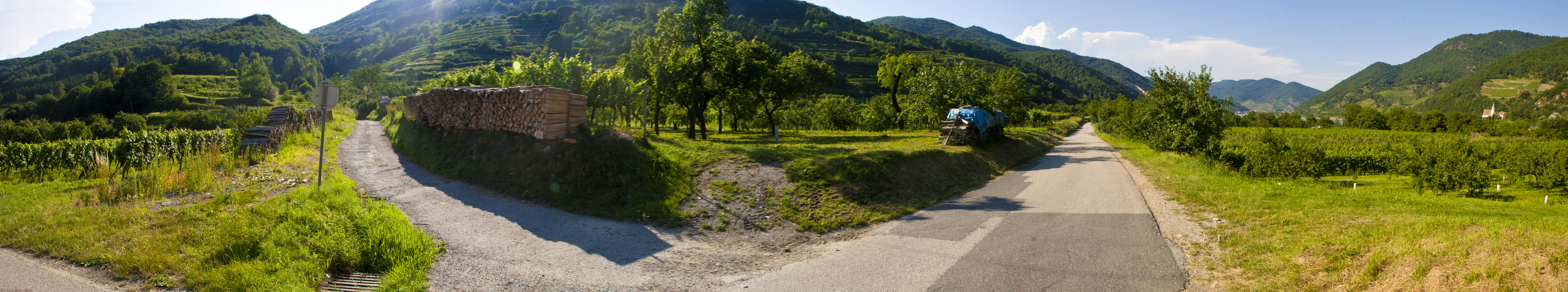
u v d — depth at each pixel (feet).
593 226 27.48
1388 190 51.49
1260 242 22.57
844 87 341.82
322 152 34.73
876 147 54.49
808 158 41.86
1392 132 202.28
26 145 41.75
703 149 44.29
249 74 352.49
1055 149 101.55
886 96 134.21
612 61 307.99
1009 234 26.13
